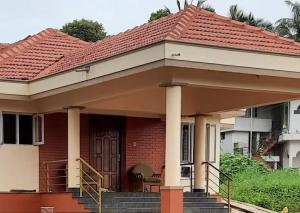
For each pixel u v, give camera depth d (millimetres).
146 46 15250
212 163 23000
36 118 20438
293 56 16156
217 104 19625
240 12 54625
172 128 15250
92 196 17969
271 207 26844
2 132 19984
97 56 18344
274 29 54594
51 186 20672
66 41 22969
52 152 20844
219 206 18984
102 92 17594
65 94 18719
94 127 21438
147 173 21688
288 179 29422
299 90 17047
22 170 20312
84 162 18438
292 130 47500
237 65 15508
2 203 18672
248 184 28641
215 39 16016
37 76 20078
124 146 21828
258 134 49375
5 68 20766
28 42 22391
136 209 17312
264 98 18391
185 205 18500
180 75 15359
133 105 19719
